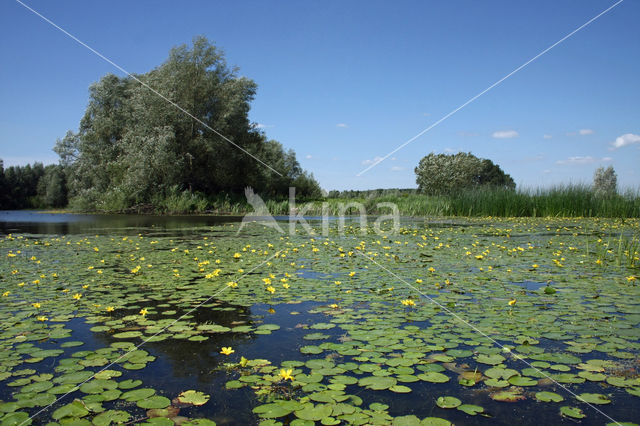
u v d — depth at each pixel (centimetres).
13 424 175
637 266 534
